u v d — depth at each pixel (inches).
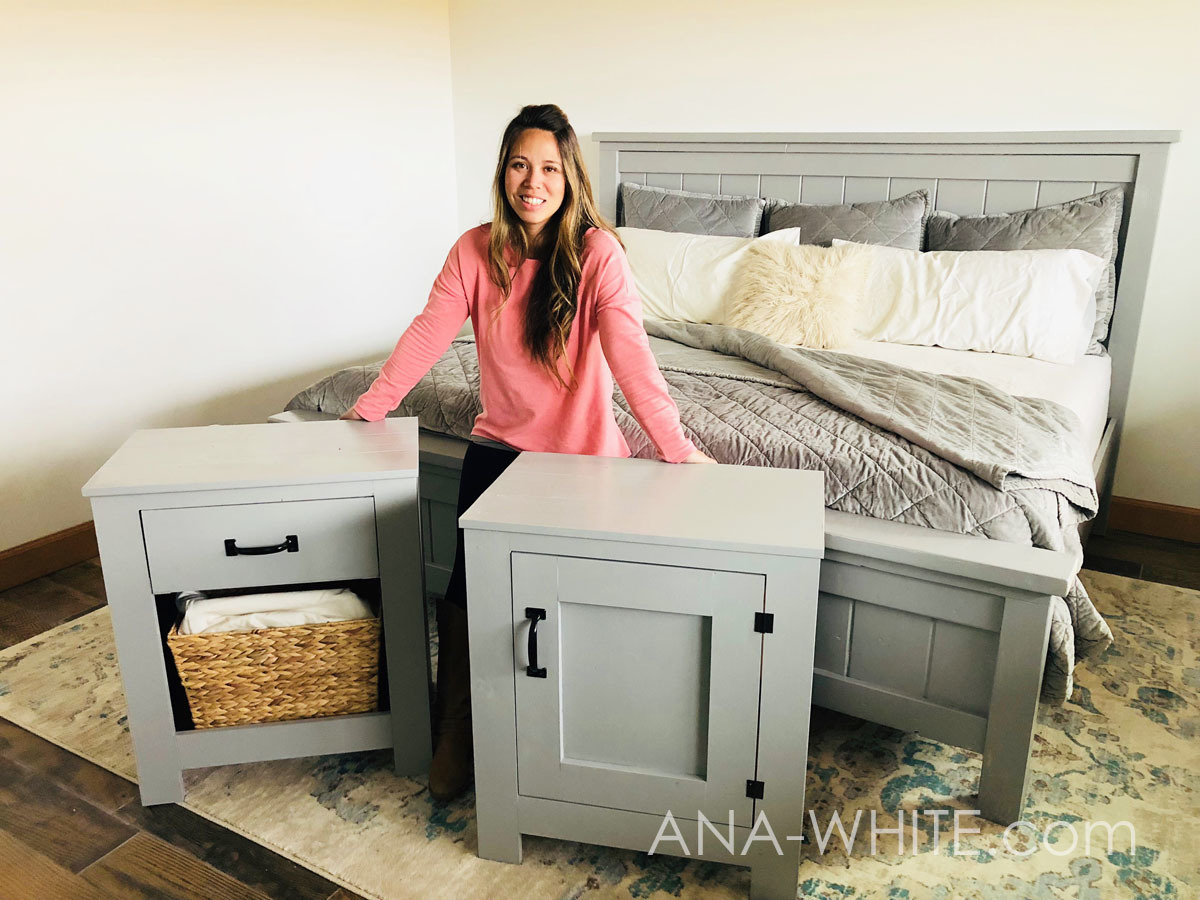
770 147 129.2
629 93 139.6
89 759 72.2
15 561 101.7
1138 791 68.2
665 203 132.9
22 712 78.3
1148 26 106.5
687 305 119.6
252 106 120.8
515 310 63.1
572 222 59.9
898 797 68.0
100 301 107.0
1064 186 113.3
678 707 56.2
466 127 154.5
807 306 108.3
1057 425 76.7
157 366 114.7
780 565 51.0
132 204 108.6
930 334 107.4
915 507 65.6
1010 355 104.7
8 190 96.6
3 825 65.0
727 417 78.0
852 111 125.3
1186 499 116.7
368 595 70.7
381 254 145.9
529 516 54.5
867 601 64.8
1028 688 60.2
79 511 108.4
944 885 59.4
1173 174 108.8
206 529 60.6
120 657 62.7
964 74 117.3
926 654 64.3
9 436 100.4
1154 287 112.9
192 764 66.3
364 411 71.9
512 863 61.9
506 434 67.2
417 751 69.4
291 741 67.3
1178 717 77.4
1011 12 112.9
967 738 64.1
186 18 110.8
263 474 60.2
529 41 144.9
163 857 62.0
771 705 53.9
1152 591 101.5
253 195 123.2
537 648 56.2
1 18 93.5
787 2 125.4
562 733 58.3
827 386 81.7
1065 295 103.9
